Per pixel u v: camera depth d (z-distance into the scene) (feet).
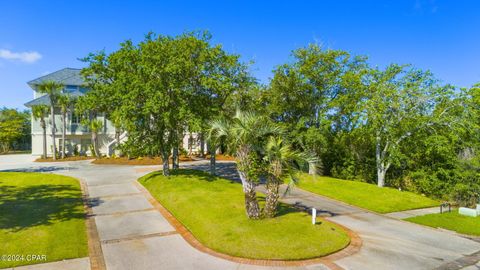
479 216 46.98
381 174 69.21
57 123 118.93
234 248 28.60
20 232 32.45
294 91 76.48
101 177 72.28
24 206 43.39
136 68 57.06
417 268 26.55
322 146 76.48
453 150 61.26
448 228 39.99
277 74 77.00
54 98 107.24
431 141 60.90
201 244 30.81
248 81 71.51
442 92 61.16
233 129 34.99
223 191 50.01
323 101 75.36
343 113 74.90
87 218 39.50
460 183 57.31
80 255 27.66
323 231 32.96
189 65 55.98
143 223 37.78
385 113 64.03
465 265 27.58
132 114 55.93
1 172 75.61
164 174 62.90
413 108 63.21
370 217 44.68
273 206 36.04
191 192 49.01
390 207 50.49
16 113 173.06
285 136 38.42
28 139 197.67
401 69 64.44
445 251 31.27
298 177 35.88
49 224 35.55
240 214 37.04
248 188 35.14
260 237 30.48
